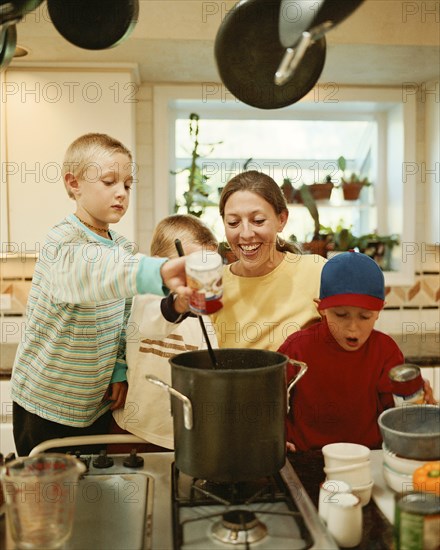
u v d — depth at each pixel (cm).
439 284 262
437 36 198
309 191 258
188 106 259
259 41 95
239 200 136
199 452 85
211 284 88
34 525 77
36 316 133
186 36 190
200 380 84
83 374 133
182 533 80
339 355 123
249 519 81
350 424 124
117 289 96
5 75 210
